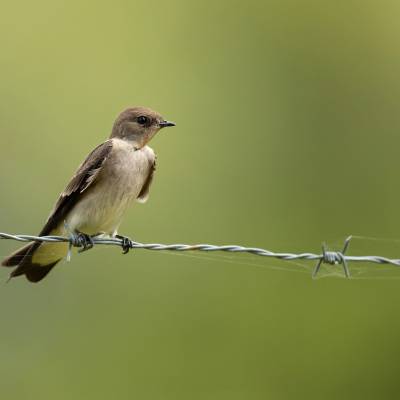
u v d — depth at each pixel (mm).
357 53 17375
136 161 10477
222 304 14586
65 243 10258
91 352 14242
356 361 14391
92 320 14352
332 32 17375
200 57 16969
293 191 16531
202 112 16688
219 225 15844
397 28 17516
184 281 14680
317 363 14391
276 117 16922
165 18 16984
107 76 16469
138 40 16766
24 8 16594
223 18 17172
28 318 14344
